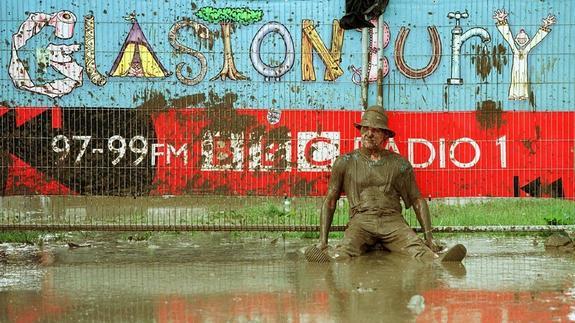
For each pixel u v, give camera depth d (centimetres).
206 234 1142
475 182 1256
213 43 1287
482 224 1117
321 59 1278
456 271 852
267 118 1275
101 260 934
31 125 1285
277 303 688
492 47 1269
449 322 618
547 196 1256
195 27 1288
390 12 1261
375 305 677
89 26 1291
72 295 727
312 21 1280
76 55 1293
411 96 1260
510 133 1262
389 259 941
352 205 998
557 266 884
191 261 925
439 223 1127
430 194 1254
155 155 1271
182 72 1286
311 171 1264
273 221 1123
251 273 843
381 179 995
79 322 625
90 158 1280
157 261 925
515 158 1260
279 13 1283
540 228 1034
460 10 1266
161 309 668
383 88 1256
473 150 1260
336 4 1278
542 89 1267
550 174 1261
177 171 1269
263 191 1260
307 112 1276
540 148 1261
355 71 1273
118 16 1292
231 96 1280
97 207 1264
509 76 1266
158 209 1259
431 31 1263
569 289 748
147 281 796
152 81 1287
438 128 1259
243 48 1285
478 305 677
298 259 941
